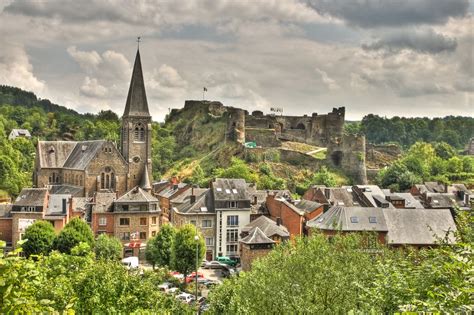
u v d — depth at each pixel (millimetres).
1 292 17516
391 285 27422
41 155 147125
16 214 106875
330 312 30719
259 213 111938
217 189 110375
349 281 32781
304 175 184375
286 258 38250
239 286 42125
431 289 24344
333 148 192250
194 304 65250
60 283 33688
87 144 146500
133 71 147625
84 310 34188
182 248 85875
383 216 80750
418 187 153375
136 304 35562
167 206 132875
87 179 136250
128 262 95625
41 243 91062
